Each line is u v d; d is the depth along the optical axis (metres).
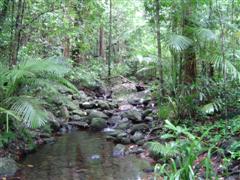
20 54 7.27
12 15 6.40
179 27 6.38
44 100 6.59
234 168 4.15
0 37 6.38
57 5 7.86
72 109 8.51
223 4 6.90
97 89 11.51
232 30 6.30
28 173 4.76
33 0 7.53
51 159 5.40
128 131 6.86
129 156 5.52
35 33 8.32
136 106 9.32
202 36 5.79
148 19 7.11
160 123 6.73
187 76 6.46
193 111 6.26
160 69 6.72
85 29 9.16
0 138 5.17
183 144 4.11
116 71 13.90
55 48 9.84
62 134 7.11
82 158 5.45
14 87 5.46
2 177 4.57
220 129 5.41
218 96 6.20
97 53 16.22
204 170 4.08
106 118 8.07
